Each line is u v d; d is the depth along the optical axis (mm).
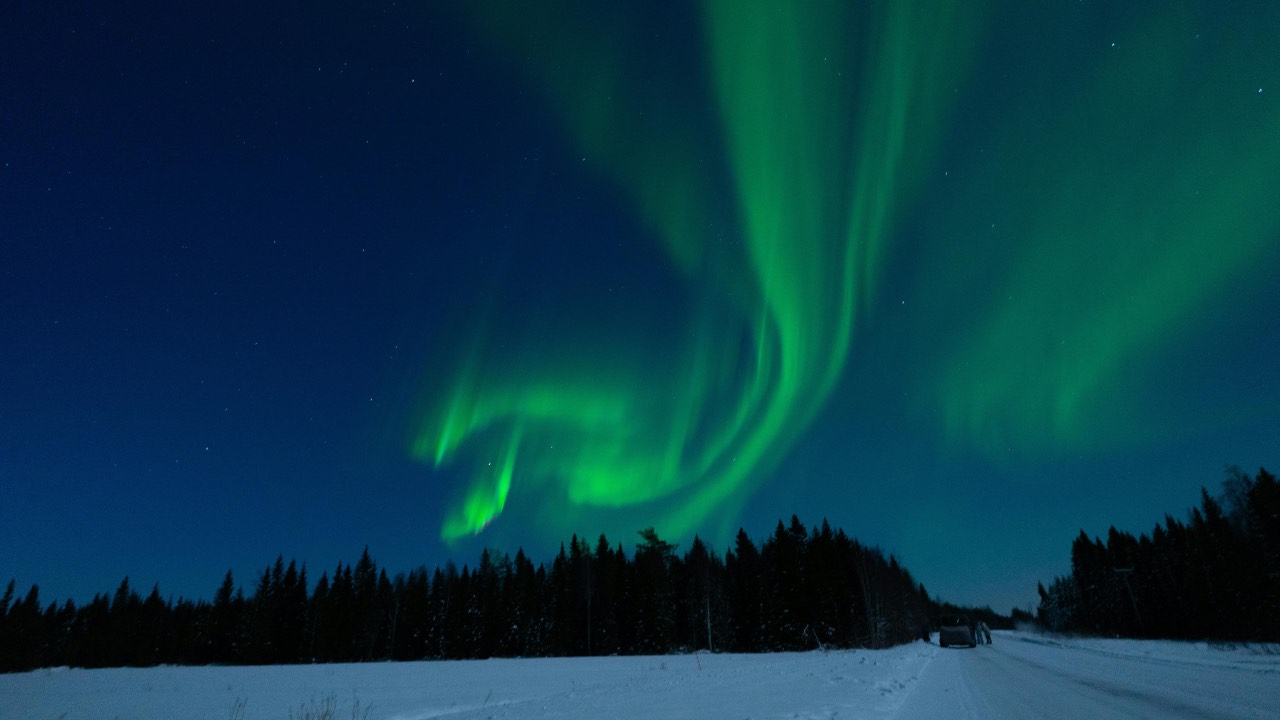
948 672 17766
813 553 70500
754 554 76812
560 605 77875
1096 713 8773
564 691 17734
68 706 16812
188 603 81000
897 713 9539
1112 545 83750
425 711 14578
